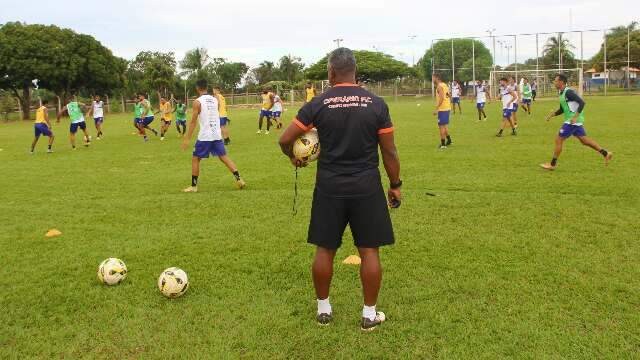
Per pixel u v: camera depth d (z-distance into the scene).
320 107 3.84
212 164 12.55
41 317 4.41
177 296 4.67
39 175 11.70
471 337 3.88
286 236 6.44
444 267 5.25
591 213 7.02
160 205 8.32
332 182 3.87
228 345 3.88
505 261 5.37
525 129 18.30
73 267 5.55
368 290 3.97
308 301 4.59
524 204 7.61
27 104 44.31
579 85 47.28
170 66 69.56
